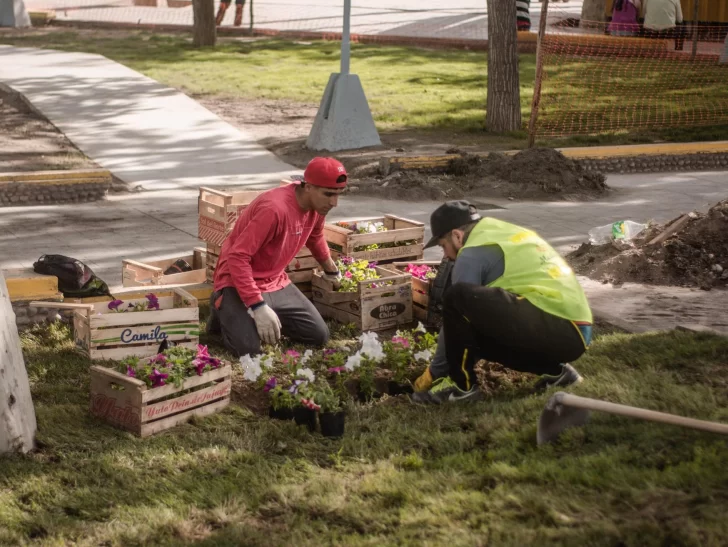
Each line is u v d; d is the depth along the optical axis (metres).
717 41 27.34
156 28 32.09
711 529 3.60
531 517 3.95
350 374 5.93
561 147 16.02
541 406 5.25
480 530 3.90
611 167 14.72
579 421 4.81
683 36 27.19
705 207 12.09
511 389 5.77
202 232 7.61
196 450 4.98
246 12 35.75
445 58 26.55
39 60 23.42
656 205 12.32
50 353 6.36
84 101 18.62
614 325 7.06
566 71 23.56
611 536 3.69
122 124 16.89
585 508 3.96
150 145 15.49
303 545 3.94
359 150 15.50
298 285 7.47
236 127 17.31
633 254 8.56
